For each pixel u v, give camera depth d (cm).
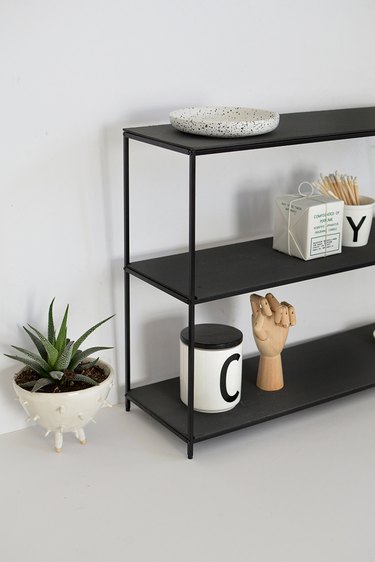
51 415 199
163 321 233
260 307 220
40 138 200
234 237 239
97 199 212
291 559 169
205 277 209
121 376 230
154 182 220
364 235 234
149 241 224
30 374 209
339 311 267
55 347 204
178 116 207
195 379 213
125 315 220
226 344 211
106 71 204
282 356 250
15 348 203
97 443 211
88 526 179
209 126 193
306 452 209
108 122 209
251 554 171
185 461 204
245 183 236
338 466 203
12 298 207
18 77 193
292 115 232
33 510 184
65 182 206
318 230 219
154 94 213
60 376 199
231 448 210
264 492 192
